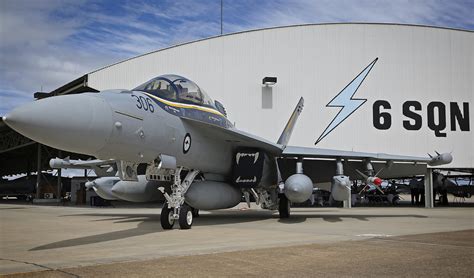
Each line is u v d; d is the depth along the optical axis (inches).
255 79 982.4
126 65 972.6
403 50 1019.9
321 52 1000.2
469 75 1031.6
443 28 1032.8
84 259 237.0
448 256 247.1
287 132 667.4
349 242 311.0
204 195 456.4
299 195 485.1
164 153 387.9
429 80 1021.2
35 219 564.4
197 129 436.8
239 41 985.5
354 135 993.5
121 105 326.0
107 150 319.0
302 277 190.5
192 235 360.2
